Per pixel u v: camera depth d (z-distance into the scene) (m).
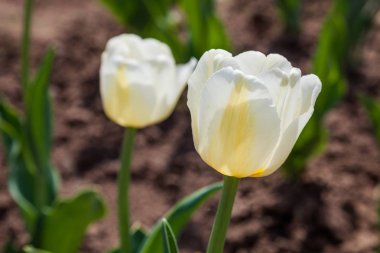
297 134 1.25
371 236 3.18
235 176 1.30
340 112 4.02
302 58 4.48
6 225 3.31
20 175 2.82
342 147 3.74
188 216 1.96
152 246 1.93
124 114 1.90
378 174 3.56
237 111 1.22
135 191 3.51
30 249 2.21
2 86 4.21
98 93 4.20
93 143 3.84
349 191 3.43
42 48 4.53
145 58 1.86
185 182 3.56
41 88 2.60
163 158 3.70
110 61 1.83
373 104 2.81
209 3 3.68
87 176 3.64
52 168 2.89
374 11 4.21
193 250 3.15
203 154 1.28
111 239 3.22
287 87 1.22
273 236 3.20
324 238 3.19
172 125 3.94
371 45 4.64
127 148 1.99
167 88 1.87
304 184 3.45
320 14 4.98
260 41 4.64
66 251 2.60
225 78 1.20
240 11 5.00
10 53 4.48
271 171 1.29
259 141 1.23
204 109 1.23
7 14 4.94
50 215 2.52
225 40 3.50
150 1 3.74
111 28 4.79
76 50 4.54
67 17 4.92
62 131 3.91
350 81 4.26
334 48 3.31
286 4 4.55
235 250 3.14
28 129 2.69
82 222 2.53
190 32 3.60
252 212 3.30
